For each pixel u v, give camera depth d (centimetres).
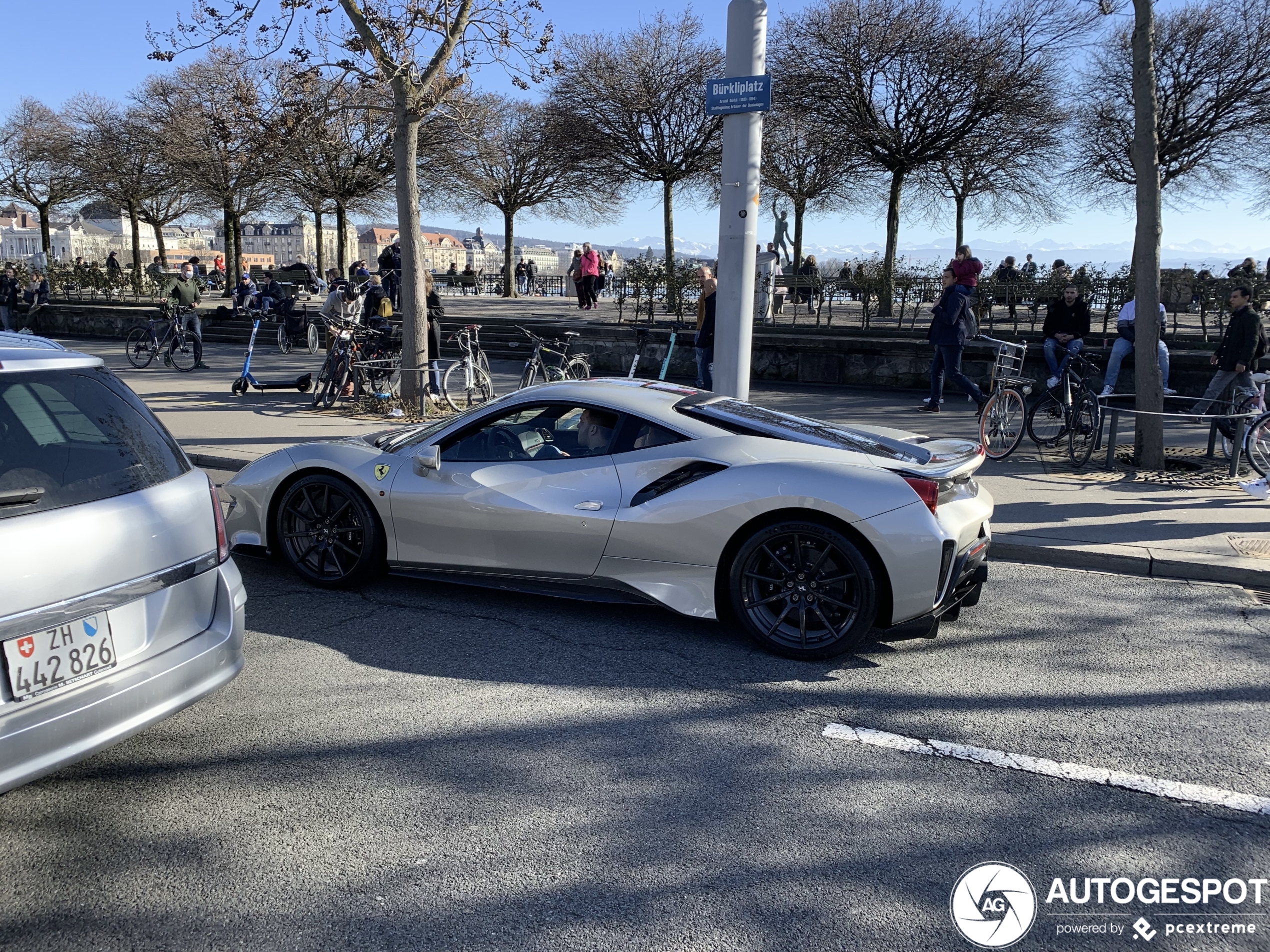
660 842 288
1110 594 551
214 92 2744
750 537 433
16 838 287
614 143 2508
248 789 317
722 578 446
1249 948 243
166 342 1652
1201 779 332
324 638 457
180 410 1156
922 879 271
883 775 332
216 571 326
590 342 1611
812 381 1430
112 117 3528
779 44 2308
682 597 450
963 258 1468
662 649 451
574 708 384
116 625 286
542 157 3111
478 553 484
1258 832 299
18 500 264
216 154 2811
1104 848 289
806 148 2628
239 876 268
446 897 259
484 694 397
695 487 442
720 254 807
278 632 463
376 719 371
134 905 255
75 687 273
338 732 360
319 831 291
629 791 319
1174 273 1555
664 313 1964
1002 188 2659
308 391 1311
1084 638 476
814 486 420
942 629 488
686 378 1535
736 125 781
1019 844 290
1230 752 353
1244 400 864
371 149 2936
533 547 470
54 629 268
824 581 427
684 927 247
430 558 496
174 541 305
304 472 526
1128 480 816
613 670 424
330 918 250
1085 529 651
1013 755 348
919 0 2209
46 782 320
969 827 299
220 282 3681
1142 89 818
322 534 522
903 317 1812
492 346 1769
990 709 389
